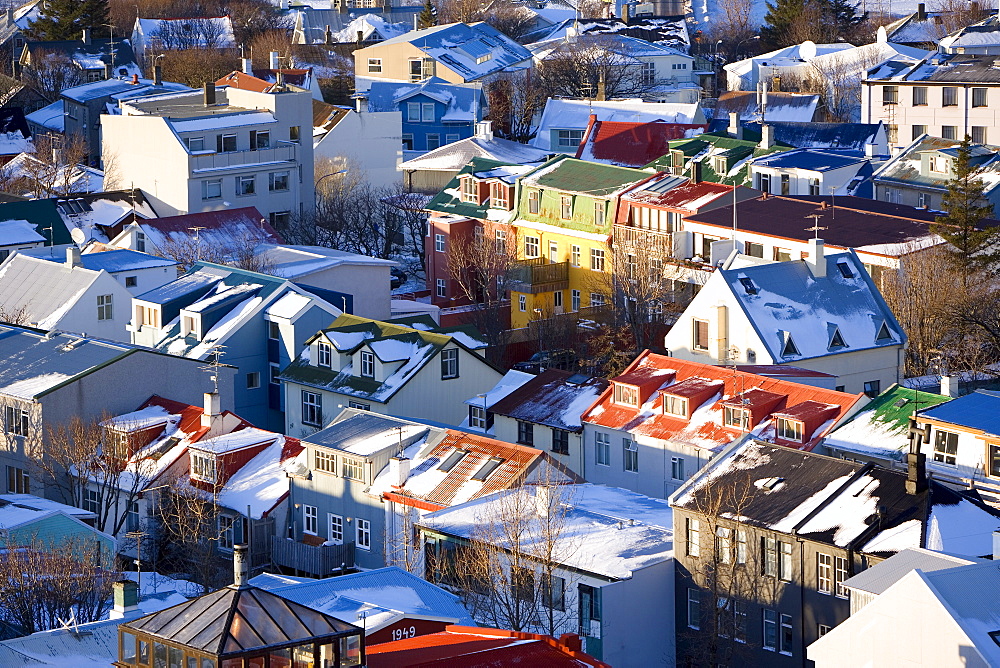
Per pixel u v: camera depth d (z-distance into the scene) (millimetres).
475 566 85125
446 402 119938
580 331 142125
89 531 90188
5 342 118812
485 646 62812
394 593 74812
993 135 191250
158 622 53156
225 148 177750
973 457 91312
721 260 139750
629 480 107562
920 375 123062
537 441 112562
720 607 84250
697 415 105062
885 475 83875
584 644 84688
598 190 155375
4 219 159375
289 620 52906
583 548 87188
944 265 129250
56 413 109438
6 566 78625
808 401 101688
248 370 128750
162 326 131125
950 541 79562
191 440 107062
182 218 157750
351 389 119500
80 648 66500
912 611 64750
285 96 181750
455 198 168250
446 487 97312
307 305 127875
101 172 199000
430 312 151625
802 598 82062
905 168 163250
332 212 178500
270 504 102125
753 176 165625
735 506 84875
